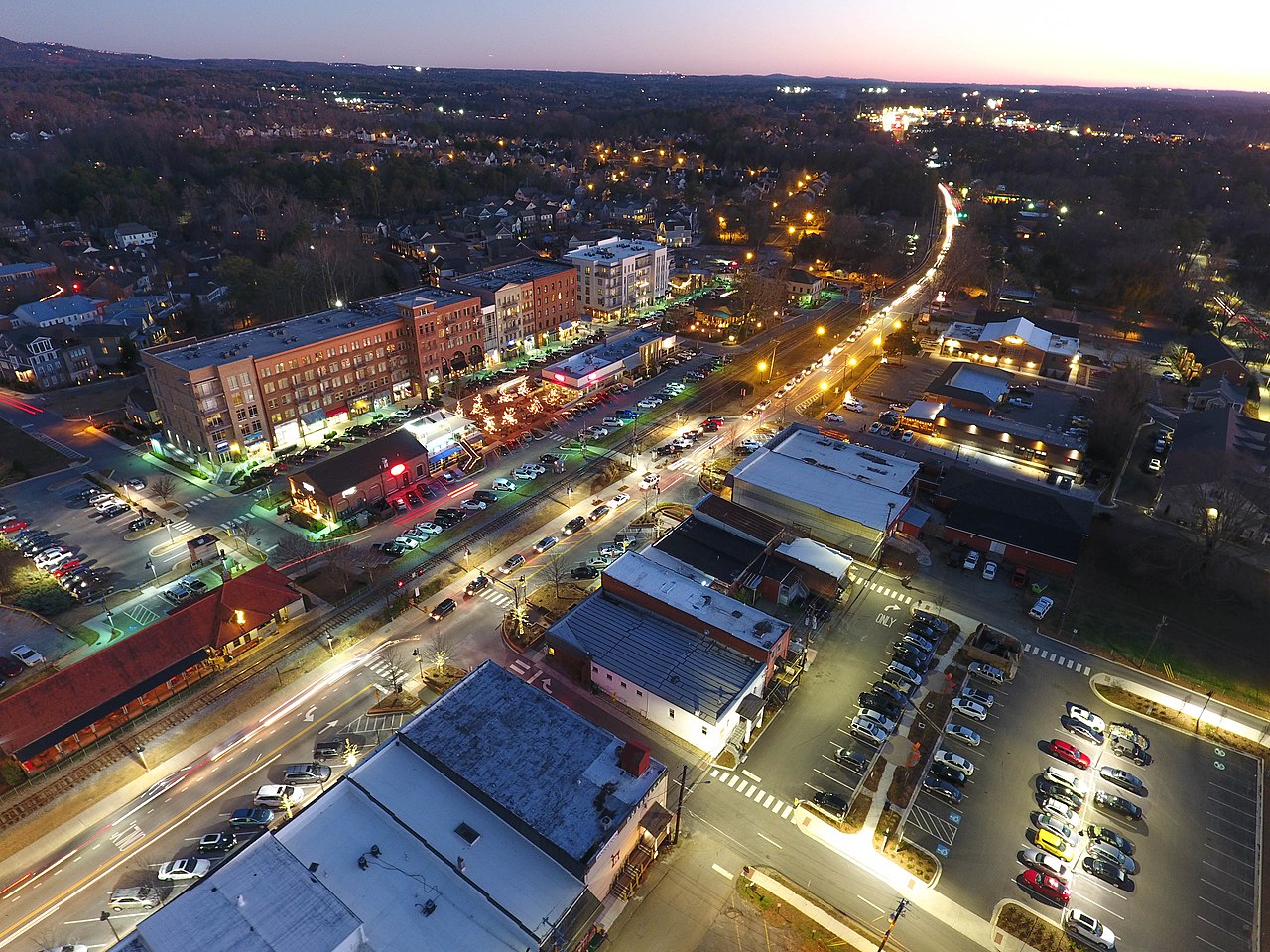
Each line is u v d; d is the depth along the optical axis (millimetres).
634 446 113438
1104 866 51812
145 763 59250
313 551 86688
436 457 105312
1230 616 77750
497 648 72312
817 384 138375
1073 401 127000
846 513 87125
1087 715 64062
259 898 42125
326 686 67375
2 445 113125
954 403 123125
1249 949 47438
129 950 39469
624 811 48594
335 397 119125
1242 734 63812
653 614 71562
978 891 50625
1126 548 89000
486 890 45062
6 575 80812
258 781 57906
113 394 133375
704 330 167875
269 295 157375
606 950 46219
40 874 50875
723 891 50219
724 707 60375
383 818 49531
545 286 155625
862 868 51969
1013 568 85312
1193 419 110938
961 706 64938
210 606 70500
